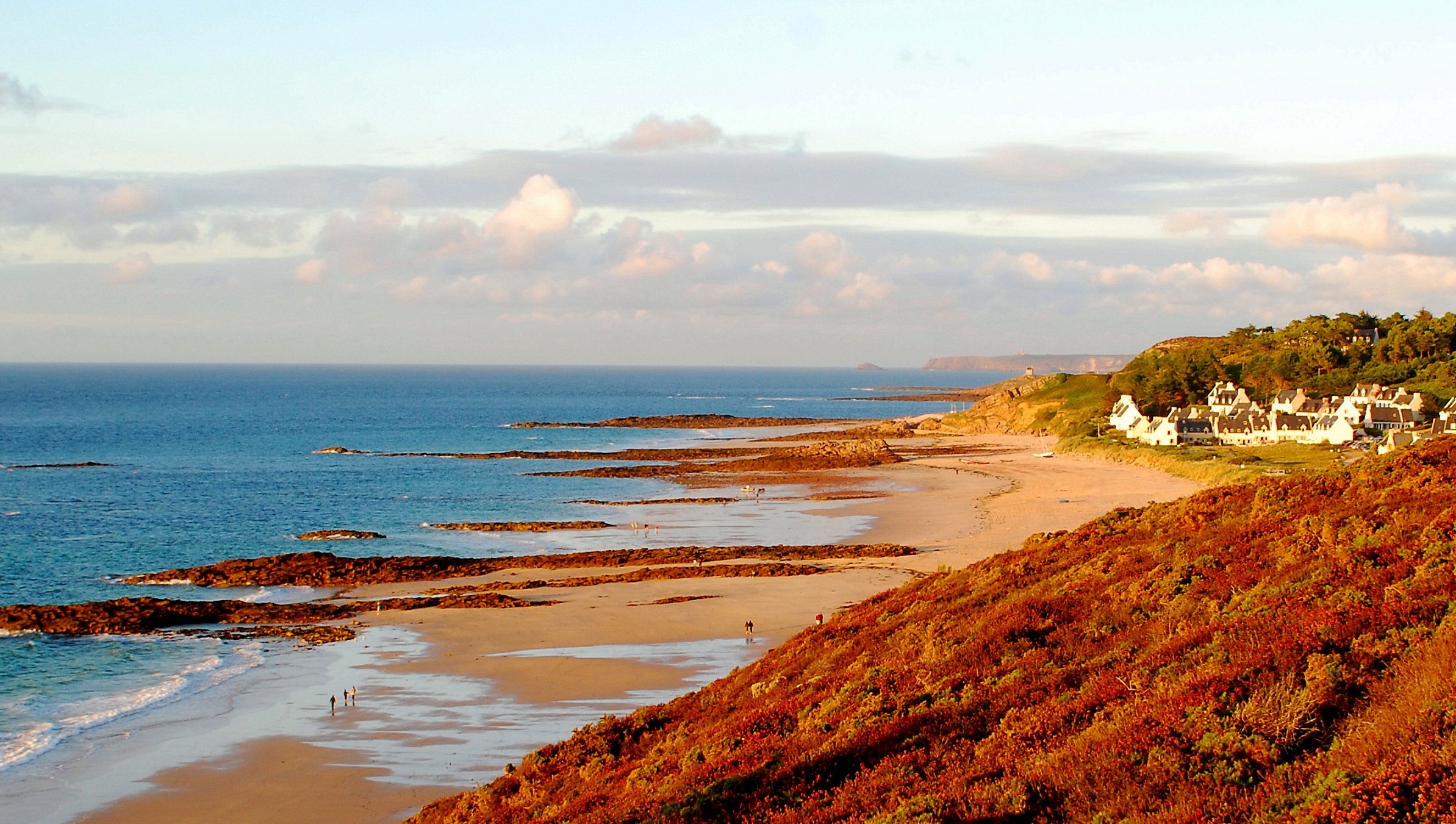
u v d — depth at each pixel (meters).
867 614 35.22
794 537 82.81
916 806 16.17
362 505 104.38
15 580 68.25
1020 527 81.81
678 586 63.59
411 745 37.09
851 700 23.02
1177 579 25.80
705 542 81.50
